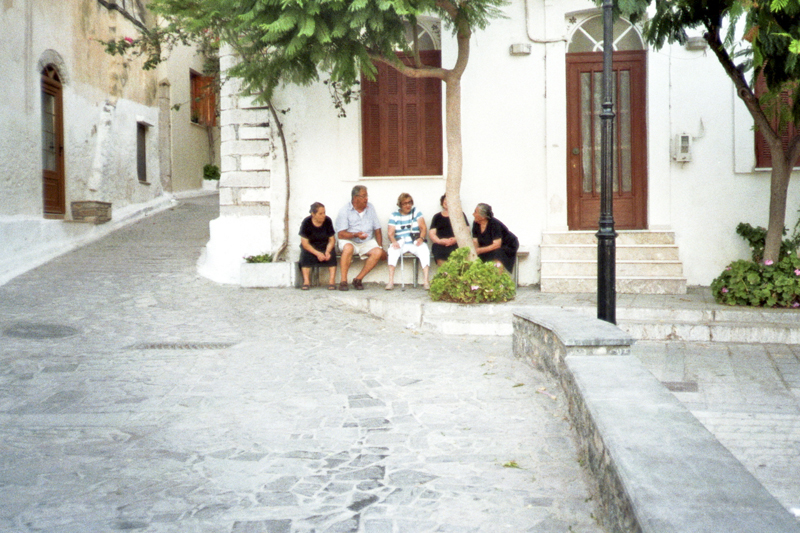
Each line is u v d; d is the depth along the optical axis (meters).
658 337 7.45
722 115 9.69
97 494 3.58
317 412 4.98
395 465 3.92
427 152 10.63
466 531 3.09
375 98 10.66
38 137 12.08
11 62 11.32
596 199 10.34
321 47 7.87
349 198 10.40
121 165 15.17
